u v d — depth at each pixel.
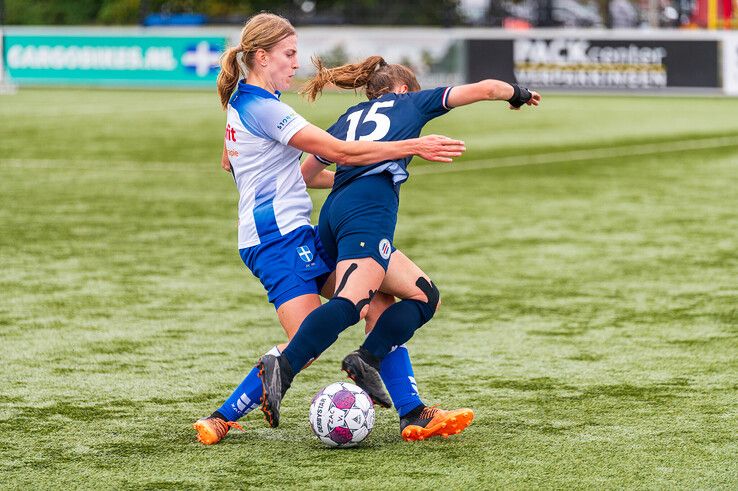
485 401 17.86
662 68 91.88
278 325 23.36
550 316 24.09
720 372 19.55
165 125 67.88
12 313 24.19
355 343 22.02
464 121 73.38
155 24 107.75
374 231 15.38
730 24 97.25
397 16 105.62
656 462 14.80
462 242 33.09
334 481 14.10
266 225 15.82
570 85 93.44
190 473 14.45
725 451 15.24
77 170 48.69
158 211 38.31
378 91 16.62
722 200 41.22
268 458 15.05
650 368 19.84
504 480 14.10
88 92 91.25
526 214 38.25
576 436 15.96
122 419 16.91
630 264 29.78
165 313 24.33
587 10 105.00
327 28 101.69
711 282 27.48
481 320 23.77
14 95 88.12
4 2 113.88
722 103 84.25
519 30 93.94
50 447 15.55
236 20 108.06
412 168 51.09
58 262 29.81
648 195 42.56
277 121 15.47
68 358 20.59
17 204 39.50
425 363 20.31
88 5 116.88
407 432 15.65
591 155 55.25
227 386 18.80
